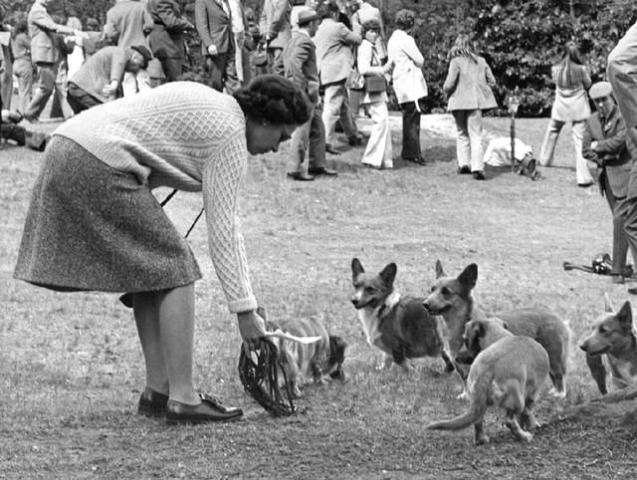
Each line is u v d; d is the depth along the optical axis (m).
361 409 7.64
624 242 13.93
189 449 6.45
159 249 6.70
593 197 19.77
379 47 20.80
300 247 15.38
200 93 6.77
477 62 20.52
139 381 8.61
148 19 19.44
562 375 8.17
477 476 5.87
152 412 7.20
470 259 15.07
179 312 6.86
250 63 20.91
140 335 7.18
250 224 16.64
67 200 6.54
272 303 11.82
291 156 19.06
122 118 6.61
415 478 5.86
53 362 9.21
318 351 8.44
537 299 12.64
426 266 14.44
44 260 6.61
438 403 7.89
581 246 16.34
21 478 5.93
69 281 6.61
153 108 6.66
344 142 21.47
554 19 27.39
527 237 16.83
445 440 6.64
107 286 6.63
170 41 19.23
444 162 21.34
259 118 6.91
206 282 12.91
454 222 17.56
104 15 27.88
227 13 19.48
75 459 6.28
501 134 24.17
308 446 6.50
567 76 20.70
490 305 12.04
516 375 6.41
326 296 12.37
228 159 6.70
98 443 6.60
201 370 8.81
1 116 19.20
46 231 6.60
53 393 8.10
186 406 6.98
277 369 7.45
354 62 21.25
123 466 6.12
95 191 6.51
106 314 11.13
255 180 18.95
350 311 11.57
